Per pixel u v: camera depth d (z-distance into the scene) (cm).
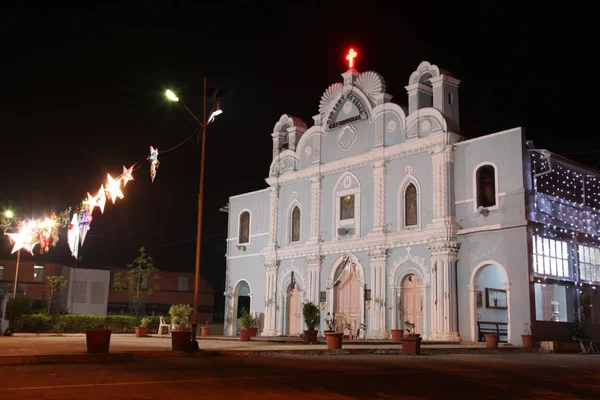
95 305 5469
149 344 2275
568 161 2850
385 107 3300
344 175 3475
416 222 3089
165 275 5756
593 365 1708
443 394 1043
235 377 1199
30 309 3778
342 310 3394
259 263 3953
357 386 1109
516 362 1756
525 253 2653
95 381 1089
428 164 3059
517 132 2764
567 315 2836
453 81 3111
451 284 2875
